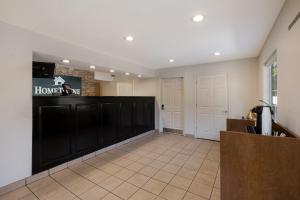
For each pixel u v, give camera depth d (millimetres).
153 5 1645
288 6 1512
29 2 1580
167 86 5219
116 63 3688
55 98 2521
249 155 1271
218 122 4277
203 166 2783
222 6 1667
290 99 1503
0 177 1938
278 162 1167
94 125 3201
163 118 5305
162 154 3336
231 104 4098
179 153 3398
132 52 3318
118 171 2588
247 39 2607
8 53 1994
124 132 4035
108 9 1715
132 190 2084
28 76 2178
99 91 6332
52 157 2482
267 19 1945
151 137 4668
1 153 1943
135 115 4441
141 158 3123
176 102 5078
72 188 2109
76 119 2850
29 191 2027
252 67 3814
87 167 2715
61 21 1978
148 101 5020
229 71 4098
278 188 1171
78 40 2613
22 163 2125
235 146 1324
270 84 2941
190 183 2254
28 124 2180
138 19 1935
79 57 2852
